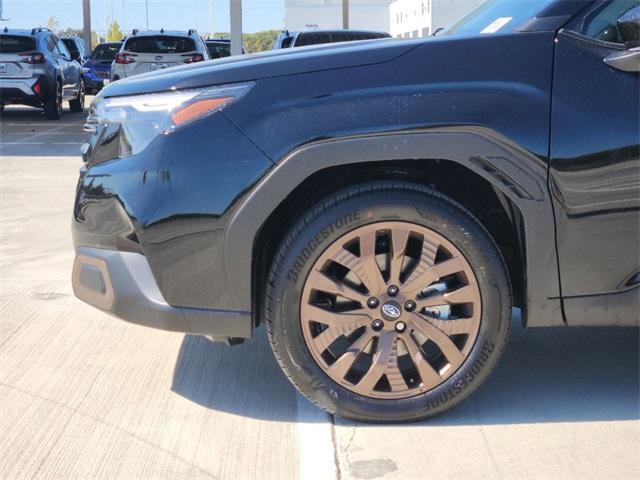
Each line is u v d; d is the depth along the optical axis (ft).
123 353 13.69
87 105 76.02
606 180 10.40
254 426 11.03
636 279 10.73
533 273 10.57
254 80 10.45
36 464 10.02
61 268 18.97
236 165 10.30
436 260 10.65
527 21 10.78
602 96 10.39
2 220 24.27
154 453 10.31
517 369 12.96
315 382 10.74
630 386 12.28
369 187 10.42
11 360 13.33
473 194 11.16
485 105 10.27
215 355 13.64
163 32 61.11
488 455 10.19
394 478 9.66
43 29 60.39
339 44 11.74
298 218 10.68
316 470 9.86
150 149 10.55
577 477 9.67
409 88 10.30
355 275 10.70
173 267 10.59
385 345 10.71
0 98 56.39
